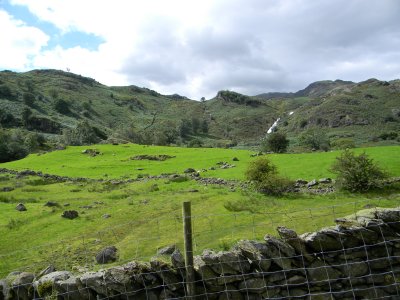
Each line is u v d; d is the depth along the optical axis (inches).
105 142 5383.9
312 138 3905.0
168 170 2393.0
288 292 420.2
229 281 422.9
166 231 969.5
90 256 834.2
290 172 1669.5
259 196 1333.7
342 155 1401.3
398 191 1233.4
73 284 441.1
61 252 876.6
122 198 1578.5
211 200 1307.8
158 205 1307.8
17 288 467.8
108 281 430.6
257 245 433.1
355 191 1283.2
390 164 1545.3
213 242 760.3
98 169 2682.1
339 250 429.7
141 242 877.2
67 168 2800.2
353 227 436.1
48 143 5772.6
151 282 429.4
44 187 2074.3
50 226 1128.8
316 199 1227.2
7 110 7696.9
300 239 432.8
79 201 1557.6
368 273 427.5
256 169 1475.1
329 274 425.4
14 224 1155.3
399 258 429.7
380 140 6496.1
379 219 440.5
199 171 2161.7
